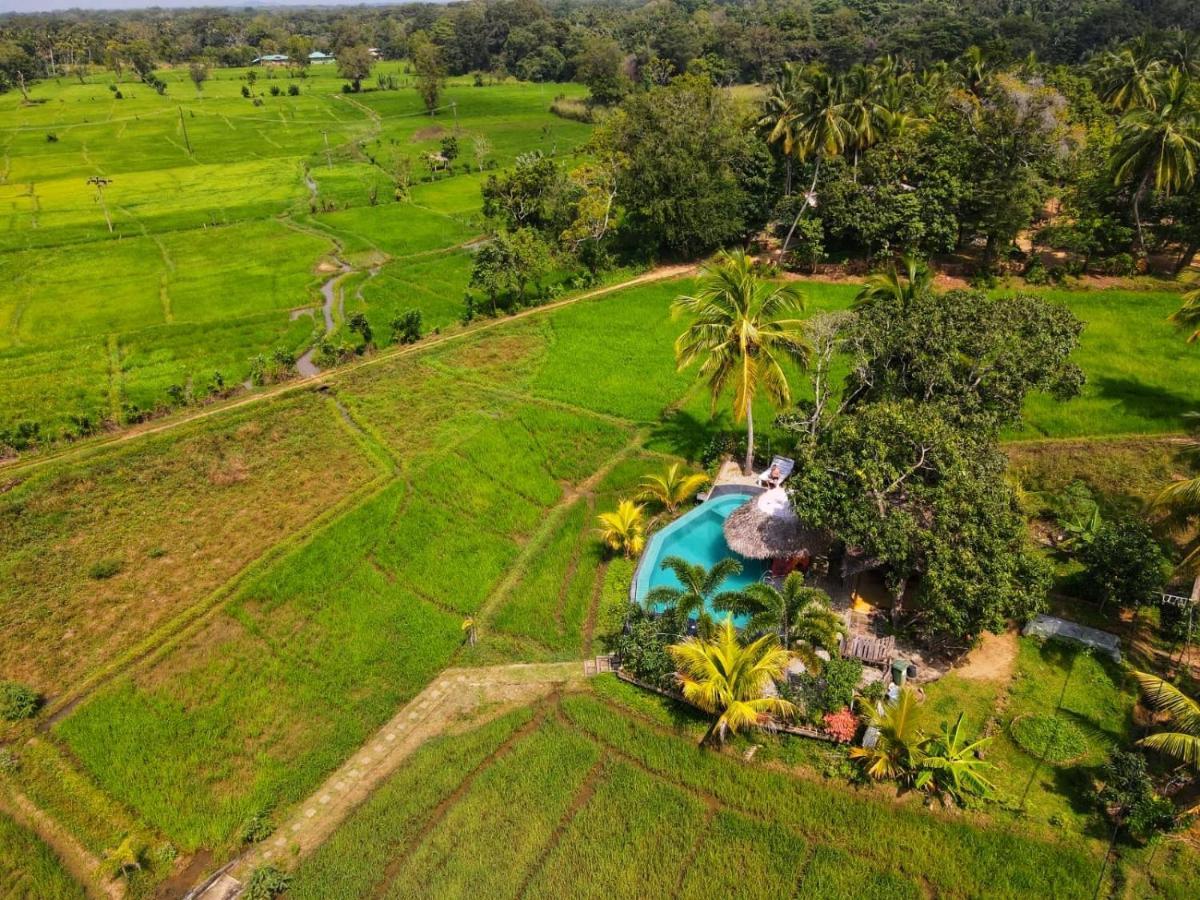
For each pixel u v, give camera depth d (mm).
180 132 152250
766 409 48719
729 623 27328
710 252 76125
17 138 144000
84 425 48625
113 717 29875
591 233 75000
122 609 35156
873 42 157250
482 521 40719
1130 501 37156
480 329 62281
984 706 27422
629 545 36875
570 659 32219
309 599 35656
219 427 48094
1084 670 28578
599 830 24844
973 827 23719
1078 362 48688
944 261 66438
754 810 25109
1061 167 62312
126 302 71688
